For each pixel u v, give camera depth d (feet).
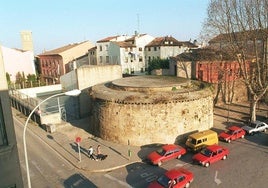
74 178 75.15
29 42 291.79
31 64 248.93
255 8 104.58
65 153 90.89
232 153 87.61
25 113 140.15
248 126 106.42
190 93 97.81
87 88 135.64
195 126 99.76
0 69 33.37
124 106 93.45
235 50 110.52
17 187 36.27
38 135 109.29
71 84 140.05
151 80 119.55
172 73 148.87
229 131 99.55
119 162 82.99
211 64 135.95
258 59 116.67
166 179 66.08
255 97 110.83
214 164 80.48
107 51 224.74
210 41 119.44
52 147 96.89
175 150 84.07
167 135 94.38
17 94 162.61
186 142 90.22
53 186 71.31
